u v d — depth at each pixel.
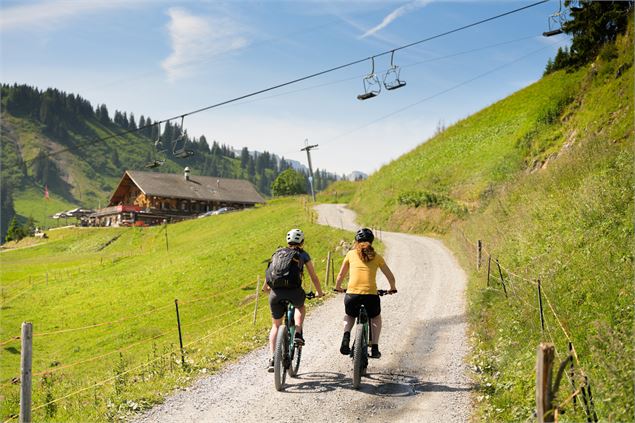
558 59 63.75
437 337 12.28
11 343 27.69
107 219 109.56
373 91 20.58
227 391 9.08
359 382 8.85
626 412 6.26
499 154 46.59
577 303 10.06
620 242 11.34
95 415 8.48
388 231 45.03
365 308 8.86
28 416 7.33
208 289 33.19
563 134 35.47
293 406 8.27
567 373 6.99
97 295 37.56
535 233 16.19
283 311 9.06
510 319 11.53
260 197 117.81
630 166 14.81
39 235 98.31
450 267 23.45
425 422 7.61
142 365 11.77
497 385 8.62
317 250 37.19
